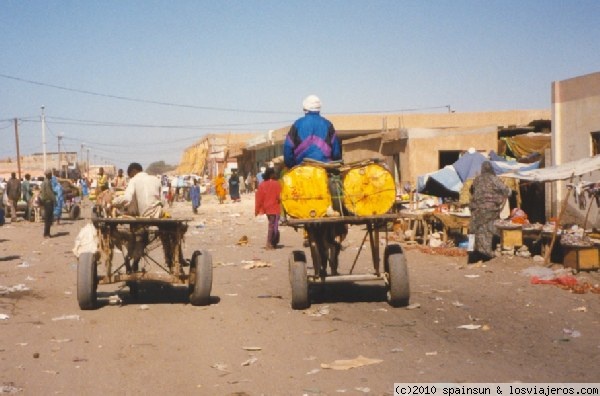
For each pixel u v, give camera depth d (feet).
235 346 23.77
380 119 137.90
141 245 32.81
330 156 31.71
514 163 68.69
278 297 34.47
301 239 69.15
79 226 91.97
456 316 28.40
